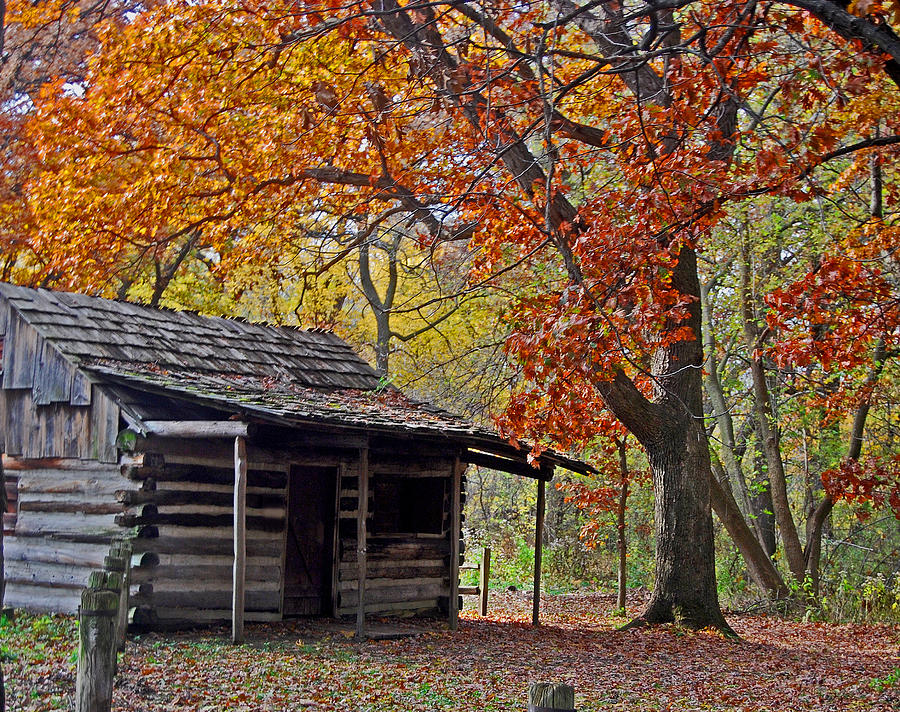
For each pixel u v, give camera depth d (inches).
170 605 561.9
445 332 1316.4
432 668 486.3
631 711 416.8
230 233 910.4
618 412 684.7
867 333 507.5
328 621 636.7
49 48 877.8
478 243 661.9
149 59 749.9
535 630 679.1
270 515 613.0
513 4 532.1
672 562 689.0
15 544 614.9
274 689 405.4
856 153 562.3
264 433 605.6
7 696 351.6
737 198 444.8
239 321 762.8
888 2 352.2
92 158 809.5
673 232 451.8
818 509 940.0
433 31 572.1
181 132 799.7
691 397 695.1
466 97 567.8
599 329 440.5
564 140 719.7
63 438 598.5
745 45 453.7
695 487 687.7
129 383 557.6
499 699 417.7
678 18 663.8
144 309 694.5
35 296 636.1
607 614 858.1
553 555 1244.5
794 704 448.5
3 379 631.2
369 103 757.9
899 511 730.2
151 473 561.9
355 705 388.2
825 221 833.5
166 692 381.4
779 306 501.4
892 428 998.4
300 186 808.9
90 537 577.0
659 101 548.1
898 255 548.4
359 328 1453.0
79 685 259.3
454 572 655.1
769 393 983.6
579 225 551.8
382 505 709.9
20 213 955.3
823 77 380.8
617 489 914.1
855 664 582.9
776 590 919.7
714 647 617.0
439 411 732.7
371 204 868.6
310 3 624.1
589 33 547.8
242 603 521.3
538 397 512.7
